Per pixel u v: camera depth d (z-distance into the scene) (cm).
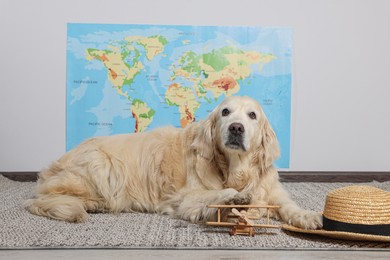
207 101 383
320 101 385
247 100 224
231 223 184
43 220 211
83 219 209
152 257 156
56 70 379
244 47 383
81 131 382
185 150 235
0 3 372
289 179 378
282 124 383
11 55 376
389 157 385
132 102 383
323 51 383
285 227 185
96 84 381
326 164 385
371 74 386
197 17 381
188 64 383
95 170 236
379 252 164
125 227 198
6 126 379
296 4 382
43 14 375
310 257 158
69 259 153
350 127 386
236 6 381
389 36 383
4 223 203
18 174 374
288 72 384
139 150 245
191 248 167
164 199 234
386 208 170
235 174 222
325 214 179
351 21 383
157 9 379
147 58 382
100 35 379
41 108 380
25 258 154
